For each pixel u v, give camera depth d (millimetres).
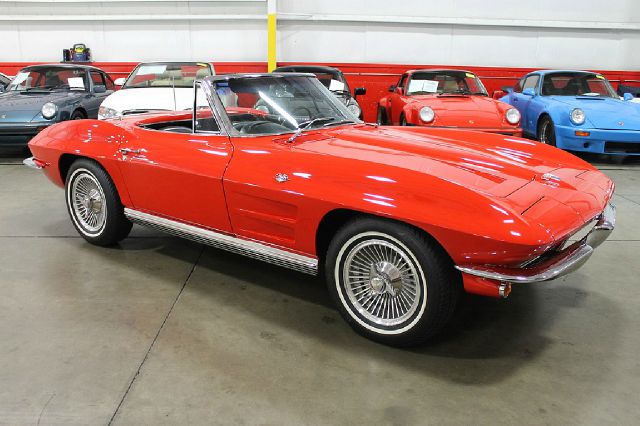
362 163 2307
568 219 2096
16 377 2078
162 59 9555
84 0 9227
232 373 2111
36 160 3656
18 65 9469
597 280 3070
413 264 2141
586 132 5949
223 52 9570
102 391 1995
